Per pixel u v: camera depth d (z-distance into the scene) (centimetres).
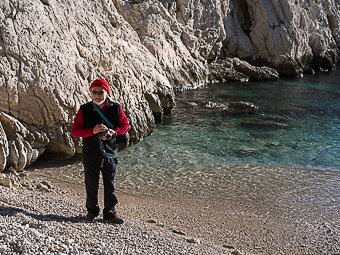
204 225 655
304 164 1003
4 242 376
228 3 2408
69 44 1003
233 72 2228
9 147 755
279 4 2600
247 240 612
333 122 1431
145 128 1111
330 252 586
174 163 955
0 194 583
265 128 1312
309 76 2603
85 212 578
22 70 823
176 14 2084
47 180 772
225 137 1189
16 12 885
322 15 3131
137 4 1859
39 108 827
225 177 885
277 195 801
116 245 450
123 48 1288
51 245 396
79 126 493
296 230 656
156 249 468
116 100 1046
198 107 1538
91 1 1294
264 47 2578
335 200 784
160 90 1317
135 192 780
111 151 505
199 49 2184
